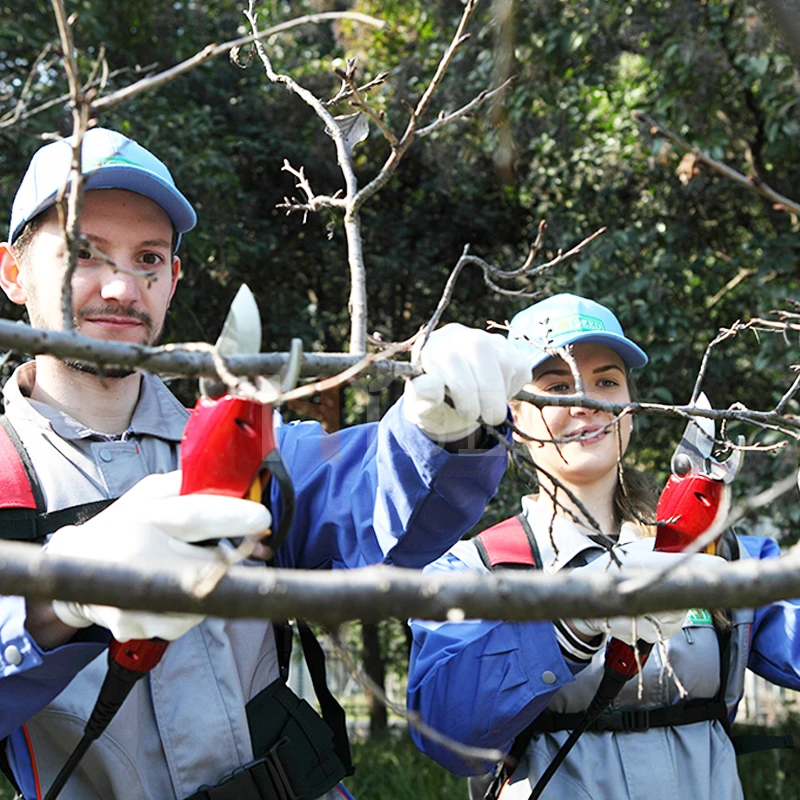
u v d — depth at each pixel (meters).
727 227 6.69
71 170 0.98
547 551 2.08
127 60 7.23
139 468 1.71
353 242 1.21
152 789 1.58
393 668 8.82
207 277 6.92
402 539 1.59
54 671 1.38
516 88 5.84
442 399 1.29
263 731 1.67
